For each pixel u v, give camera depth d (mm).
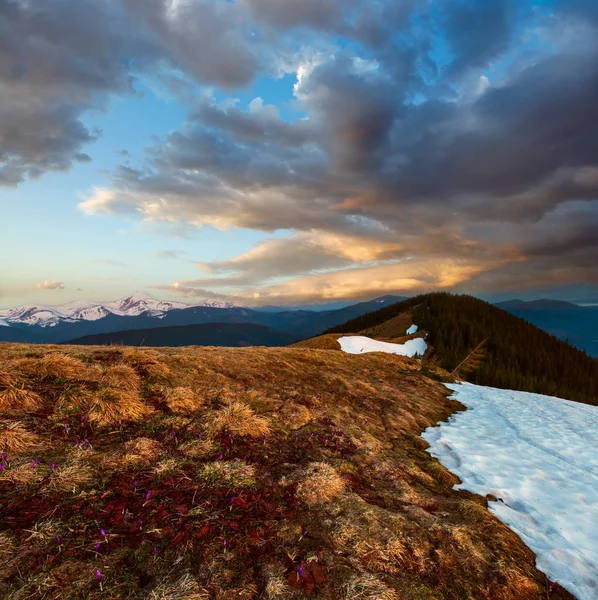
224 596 3795
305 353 21672
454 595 4523
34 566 3748
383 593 4117
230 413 8766
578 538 6484
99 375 9102
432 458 10281
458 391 23469
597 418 18203
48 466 5621
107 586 3629
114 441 6902
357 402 14062
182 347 16422
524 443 12562
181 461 6582
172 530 4684
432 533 5684
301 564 4426
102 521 4660
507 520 6910
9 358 9180
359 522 5559
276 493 6184
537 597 4824
